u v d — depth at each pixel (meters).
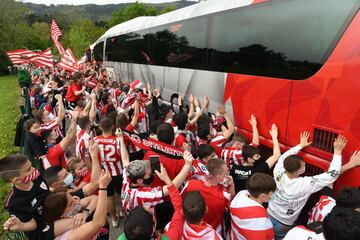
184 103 8.48
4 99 21.88
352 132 3.48
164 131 3.94
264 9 5.14
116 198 6.04
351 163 3.45
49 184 3.29
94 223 2.54
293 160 3.35
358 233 1.83
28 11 54.28
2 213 5.69
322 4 4.04
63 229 2.61
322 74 3.93
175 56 8.91
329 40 3.88
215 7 6.78
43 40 60.53
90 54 25.34
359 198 2.59
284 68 4.65
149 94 9.83
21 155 2.78
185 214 2.76
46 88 10.56
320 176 3.38
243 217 2.87
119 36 15.24
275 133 4.74
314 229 2.47
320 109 3.95
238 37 5.85
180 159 3.82
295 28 4.48
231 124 5.44
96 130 6.46
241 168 4.07
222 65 6.43
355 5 3.60
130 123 5.60
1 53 47.16
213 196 3.25
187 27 8.05
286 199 3.42
